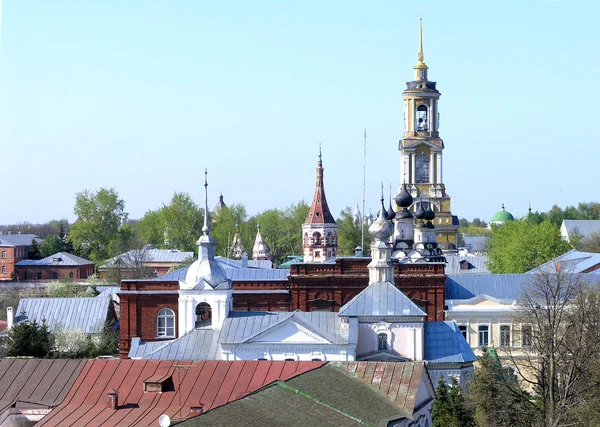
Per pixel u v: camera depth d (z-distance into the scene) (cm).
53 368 9562
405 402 9031
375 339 13250
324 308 16262
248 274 17275
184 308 13862
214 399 9138
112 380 9406
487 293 18325
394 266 16388
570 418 10706
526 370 13950
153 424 8619
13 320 18000
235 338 13162
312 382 8812
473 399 11069
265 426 7588
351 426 8144
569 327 11488
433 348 13325
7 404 9244
